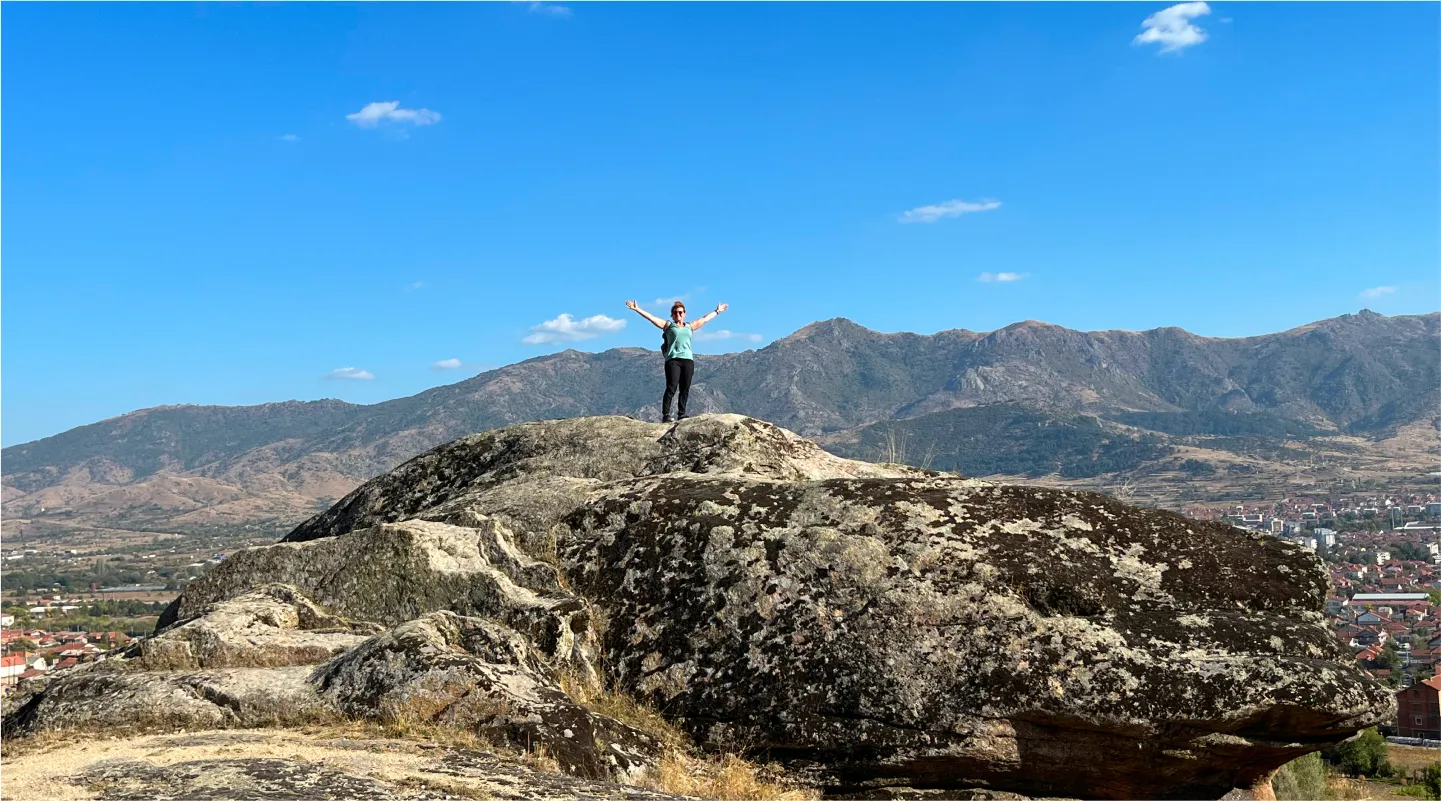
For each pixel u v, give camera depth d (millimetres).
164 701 11328
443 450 19672
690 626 12766
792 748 11773
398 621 13812
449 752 9938
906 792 11602
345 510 20031
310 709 11133
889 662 11703
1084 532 12648
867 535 12758
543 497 15367
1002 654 11430
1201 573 12180
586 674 12594
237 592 15023
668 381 20047
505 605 13234
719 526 13453
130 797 8234
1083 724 11000
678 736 12000
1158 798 11594
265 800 8188
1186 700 10758
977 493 13352
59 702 11711
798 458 17328
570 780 9516
